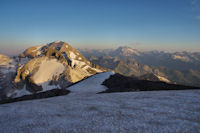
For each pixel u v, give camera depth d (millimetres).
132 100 14117
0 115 10820
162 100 13242
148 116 8508
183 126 6770
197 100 12453
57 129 7090
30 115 10234
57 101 16938
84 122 7938
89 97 18938
